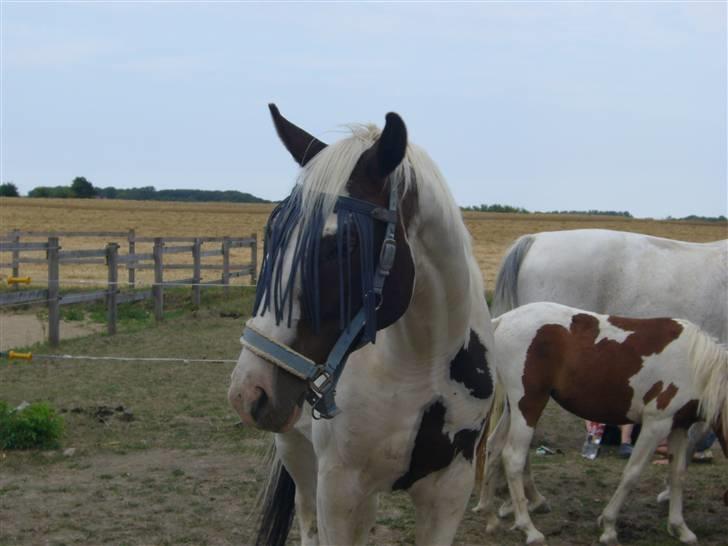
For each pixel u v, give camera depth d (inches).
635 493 237.9
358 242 90.0
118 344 462.9
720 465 270.7
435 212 99.3
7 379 364.8
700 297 247.8
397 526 200.1
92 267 907.4
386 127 89.1
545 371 201.8
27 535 186.5
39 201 2632.9
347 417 107.0
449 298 104.4
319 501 114.0
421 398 107.3
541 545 192.9
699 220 2399.1
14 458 249.3
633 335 201.6
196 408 316.2
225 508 207.3
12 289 645.3
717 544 200.2
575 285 251.6
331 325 90.3
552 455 272.8
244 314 590.9
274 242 91.0
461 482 113.9
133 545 182.1
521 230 1702.8
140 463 247.0
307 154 98.7
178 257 1061.1
